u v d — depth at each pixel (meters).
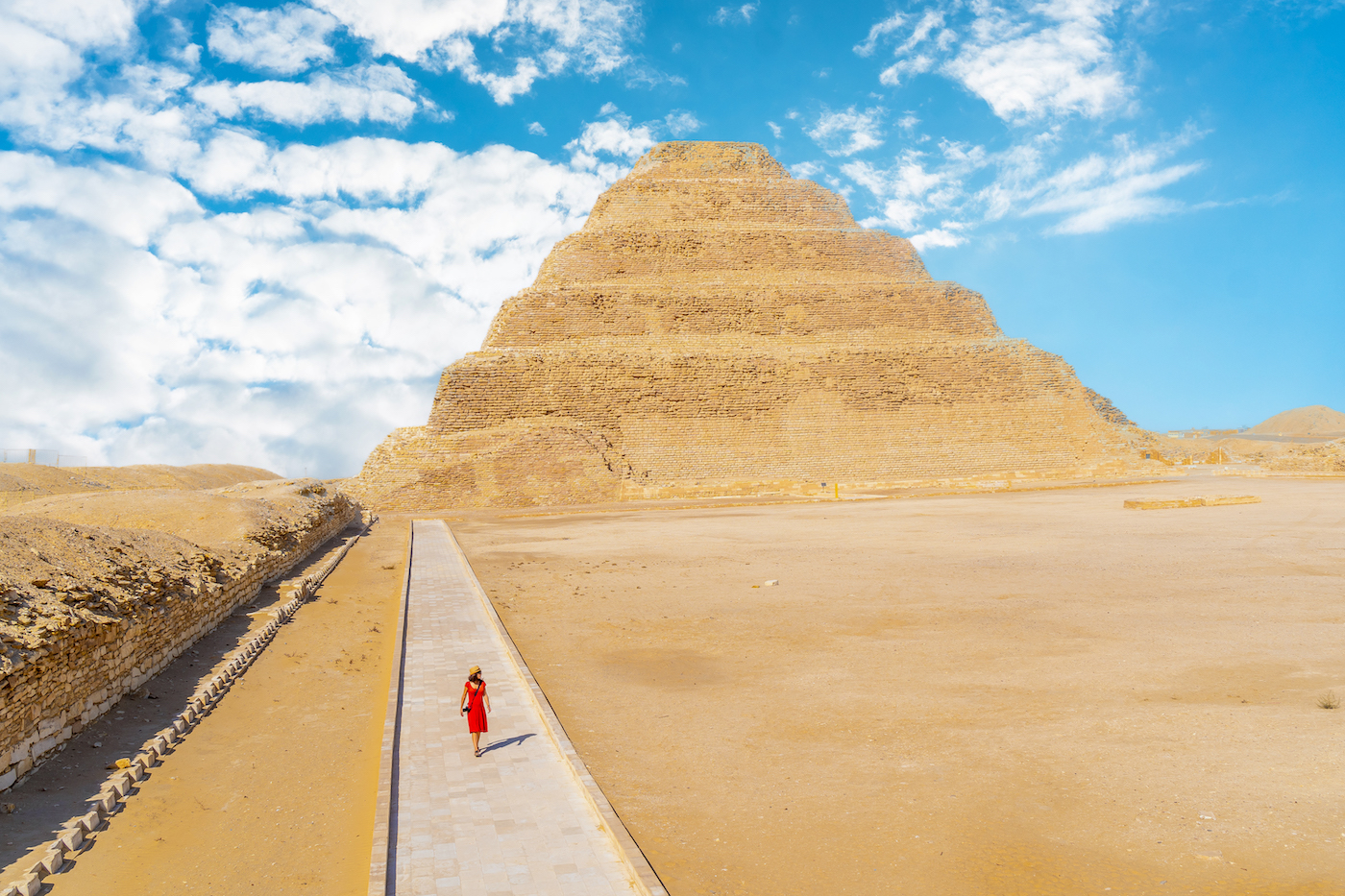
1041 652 16.92
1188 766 10.73
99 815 10.48
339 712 15.20
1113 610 20.72
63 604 13.15
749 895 8.10
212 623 20.72
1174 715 12.70
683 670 16.47
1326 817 9.16
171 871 9.32
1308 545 30.78
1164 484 67.44
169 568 19.61
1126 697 13.73
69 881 9.05
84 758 12.27
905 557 31.39
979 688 14.62
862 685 15.07
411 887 8.17
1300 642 16.91
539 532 47.22
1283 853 8.50
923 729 12.62
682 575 28.75
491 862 8.68
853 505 58.19
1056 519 43.72
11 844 9.59
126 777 11.57
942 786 10.53
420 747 12.19
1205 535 34.56
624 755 11.88
